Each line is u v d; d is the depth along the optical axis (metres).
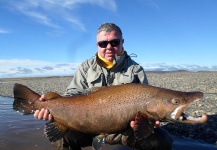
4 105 2.63
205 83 3.74
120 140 1.17
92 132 1.05
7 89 4.52
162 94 0.99
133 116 1.01
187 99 0.97
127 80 1.19
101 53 1.21
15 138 1.49
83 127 1.05
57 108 1.06
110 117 1.01
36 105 1.08
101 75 1.21
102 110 1.02
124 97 1.01
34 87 4.55
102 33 1.19
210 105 2.12
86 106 1.04
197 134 1.49
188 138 1.45
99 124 1.03
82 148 1.30
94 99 1.04
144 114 1.00
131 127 1.03
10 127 1.71
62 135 1.08
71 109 1.05
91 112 1.03
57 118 1.06
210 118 1.74
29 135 1.54
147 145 1.14
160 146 1.14
